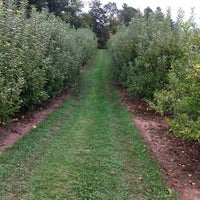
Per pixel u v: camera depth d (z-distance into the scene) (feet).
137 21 47.96
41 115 31.30
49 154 20.62
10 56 24.07
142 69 37.55
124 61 48.85
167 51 35.68
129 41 47.70
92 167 19.01
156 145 24.25
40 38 30.73
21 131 25.46
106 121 30.30
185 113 19.85
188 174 19.19
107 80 61.16
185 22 26.61
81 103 38.75
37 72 28.58
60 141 23.47
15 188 15.94
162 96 24.25
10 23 25.45
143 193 16.43
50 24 39.09
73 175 17.67
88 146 22.76
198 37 21.95
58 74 36.35
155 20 43.78
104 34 212.84
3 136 23.93
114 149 22.54
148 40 38.60
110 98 43.04
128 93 45.39
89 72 73.51
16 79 25.21
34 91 28.81
